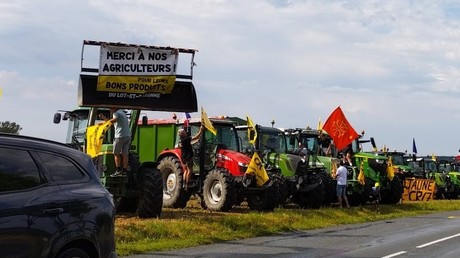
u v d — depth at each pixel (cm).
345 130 2067
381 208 2056
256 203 1672
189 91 1427
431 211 2175
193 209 1658
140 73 1357
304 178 1875
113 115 1309
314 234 1366
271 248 1117
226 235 1264
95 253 627
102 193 650
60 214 587
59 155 626
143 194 1313
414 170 3139
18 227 546
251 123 1872
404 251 1091
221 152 1705
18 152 583
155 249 1070
